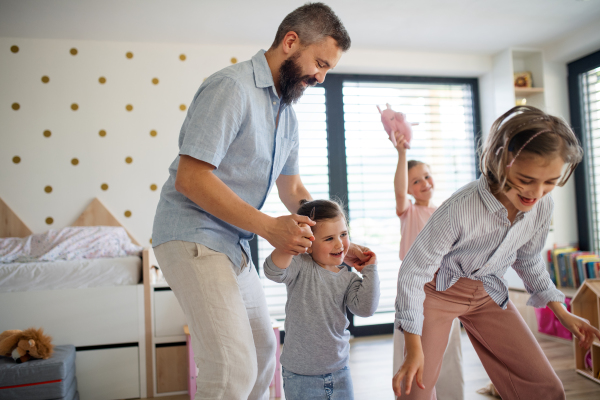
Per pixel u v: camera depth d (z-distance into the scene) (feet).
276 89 4.00
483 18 9.23
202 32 9.43
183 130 3.88
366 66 10.73
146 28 9.16
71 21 8.73
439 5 8.58
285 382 4.25
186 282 3.50
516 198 3.40
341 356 4.23
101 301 7.64
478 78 11.87
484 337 4.21
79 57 9.62
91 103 9.63
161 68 9.95
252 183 3.93
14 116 9.32
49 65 9.48
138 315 7.75
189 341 7.45
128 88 9.80
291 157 4.91
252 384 3.46
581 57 10.85
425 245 3.74
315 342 4.14
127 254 8.42
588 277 9.69
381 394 7.11
